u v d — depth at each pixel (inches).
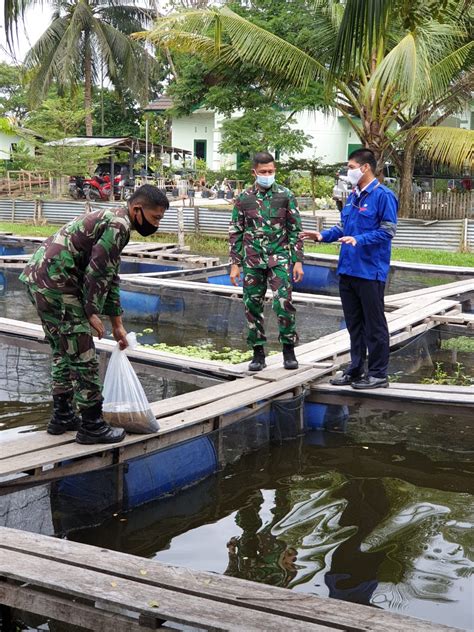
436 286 442.3
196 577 123.7
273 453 221.0
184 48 626.8
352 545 163.3
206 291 389.7
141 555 159.5
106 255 156.9
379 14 146.0
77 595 118.3
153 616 112.4
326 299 374.3
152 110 1325.0
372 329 227.9
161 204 160.4
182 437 195.3
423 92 558.3
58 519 167.0
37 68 1213.7
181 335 378.9
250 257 233.0
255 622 109.6
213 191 1076.5
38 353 312.8
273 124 851.4
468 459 217.9
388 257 223.8
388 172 896.9
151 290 409.7
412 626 109.3
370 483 199.5
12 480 157.8
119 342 179.9
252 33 586.2
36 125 1019.9
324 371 244.5
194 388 283.1
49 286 163.6
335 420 241.6
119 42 1200.2
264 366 245.8
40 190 1087.6
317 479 202.4
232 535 168.9
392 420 251.8
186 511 181.8
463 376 305.7
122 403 177.8
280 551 160.9
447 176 885.2
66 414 179.0
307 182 954.1
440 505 185.3
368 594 143.1
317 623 110.2
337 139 1121.4
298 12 699.4
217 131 1099.3
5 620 135.4
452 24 555.8
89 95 1240.2
